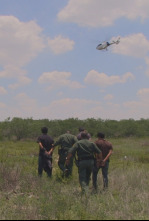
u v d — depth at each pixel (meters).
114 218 10.56
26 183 14.75
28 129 46.25
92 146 13.98
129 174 17.17
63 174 16.66
